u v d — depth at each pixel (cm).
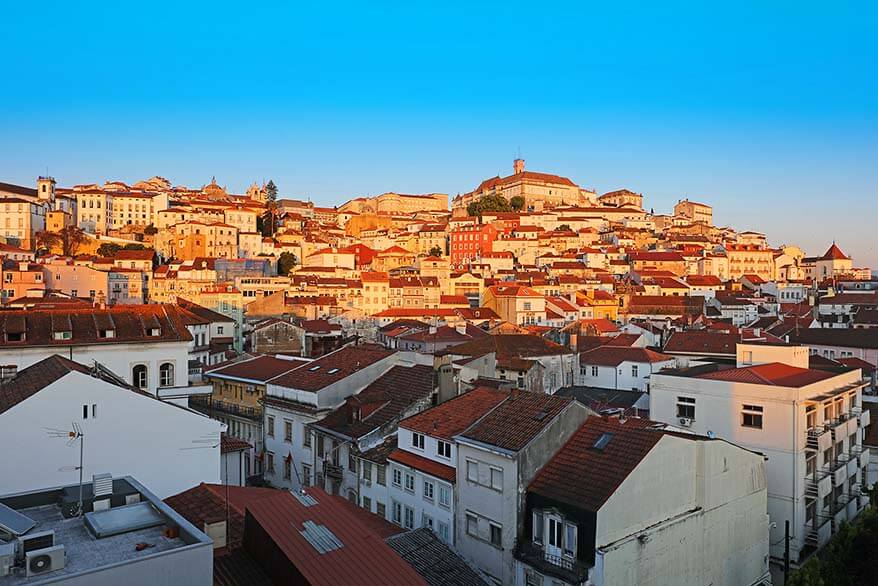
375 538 2506
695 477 3647
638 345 9256
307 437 4966
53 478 3253
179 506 2995
